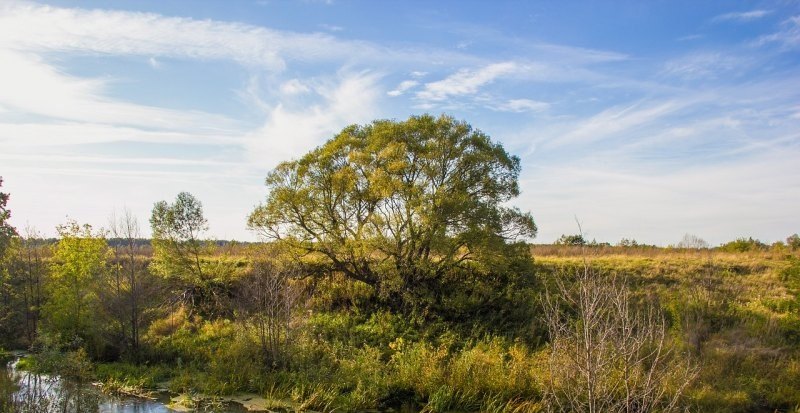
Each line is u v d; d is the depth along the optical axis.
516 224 26.64
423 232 25.92
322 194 27.61
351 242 26.36
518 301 25.73
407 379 19.11
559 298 24.95
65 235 25.20
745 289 26.19
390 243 25.97
